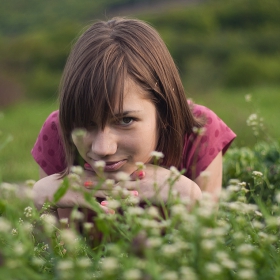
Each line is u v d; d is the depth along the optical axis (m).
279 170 2.98
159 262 1.43
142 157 2.24
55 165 2.78
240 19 38.59
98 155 2.16
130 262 1.39
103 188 2.28
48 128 2.76
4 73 27.50
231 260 1.50
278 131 5.73
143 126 2.20
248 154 3.26
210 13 39.34
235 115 8.99
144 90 2.24
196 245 1.38
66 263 1.33
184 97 2.51
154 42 2.44
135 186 2.29
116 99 2.14
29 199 1.80
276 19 37.84
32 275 1.41
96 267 1.61
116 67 2.20
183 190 2.29
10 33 57.22
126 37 2.37
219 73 25.22
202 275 1.33
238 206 1.67
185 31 37.66
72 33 34.22
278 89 18.38
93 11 59.78
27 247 1.53
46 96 26.36
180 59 29.09
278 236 1.86
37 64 30.33
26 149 7.64
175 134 2.44
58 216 2.57
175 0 55.28
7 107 18.66
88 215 2.49
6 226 1.47
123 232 1.73
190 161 2.64
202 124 2.62
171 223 1.57
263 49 29.55
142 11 56.09
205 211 1.41
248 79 24.17
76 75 2.23
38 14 61.59
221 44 30.03
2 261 1.54
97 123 2.15
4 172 5.62
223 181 3.23
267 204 2.69
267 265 1.51
